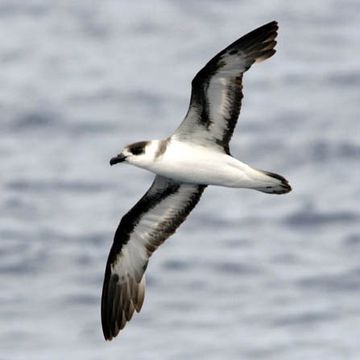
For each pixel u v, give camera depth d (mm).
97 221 27047
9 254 24609
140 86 41938
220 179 13641
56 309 21781
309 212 26719
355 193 28219
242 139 33906
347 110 36938
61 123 36969
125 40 49938
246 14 53375
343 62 43594
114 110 38656
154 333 20547
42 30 52062
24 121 37250
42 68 45500
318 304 21469
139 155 13570
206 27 51625
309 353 19391
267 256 24062
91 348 20000
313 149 32438
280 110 37219
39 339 20375
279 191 13664
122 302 14750
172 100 40031
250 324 20766
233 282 22750
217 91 13352
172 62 46156
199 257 24031
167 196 14484
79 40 50219
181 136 13648
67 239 25641
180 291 22359
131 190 29641
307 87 40281
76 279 23219
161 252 24344
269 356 19375
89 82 42812
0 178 30875
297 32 49250
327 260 23703
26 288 22812
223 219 26516
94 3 56219
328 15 51875
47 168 31828
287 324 20672
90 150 33906
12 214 27656
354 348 19531
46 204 28516
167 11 54406
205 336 20281
